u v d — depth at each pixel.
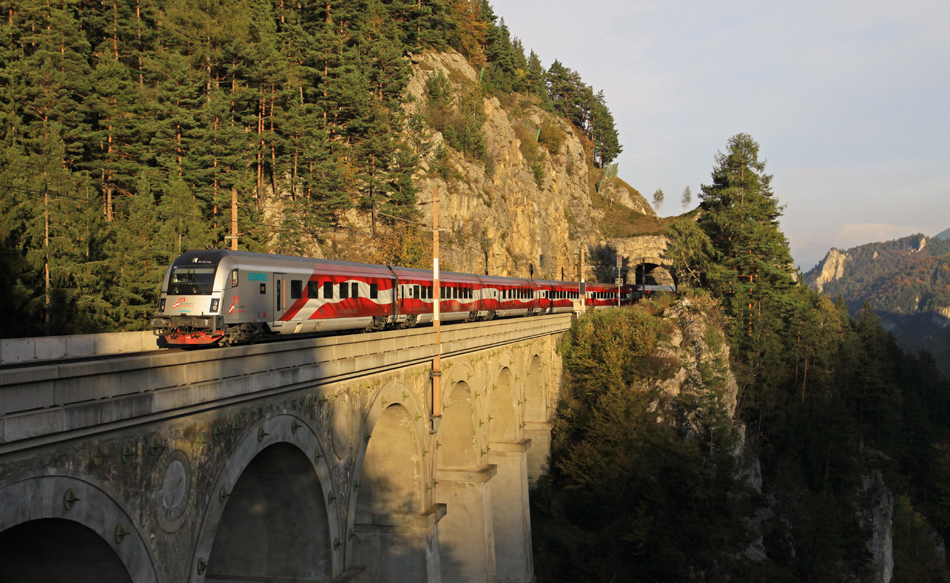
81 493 10.05
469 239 80.75
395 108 78.62
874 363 78.12
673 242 79.06
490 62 141.00
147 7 59.66
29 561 11.29
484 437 33.59
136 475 11.20
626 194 160.12
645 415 48.00
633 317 57.12
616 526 44.69
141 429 11.31
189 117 51.38
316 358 17.11
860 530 59.66
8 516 8.80
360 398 20.08
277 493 18.30
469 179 87.38
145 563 11.43
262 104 62.44
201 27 61.72
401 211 66.44
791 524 54.81
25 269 33.88
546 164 115.94
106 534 10.52
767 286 70.25
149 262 41.25
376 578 24.45
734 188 73.62
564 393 54.19
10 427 8.62
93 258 38.38
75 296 35.50
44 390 9.31
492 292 48.00
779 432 64.50
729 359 63.88
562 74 169.62
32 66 44.66
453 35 127.25
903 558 70.62
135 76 57.69
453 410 31.84
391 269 32.72
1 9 46.72
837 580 51.44
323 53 67.81
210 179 52.22
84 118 46.72
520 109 131.00
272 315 22.08
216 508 13.39
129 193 50.00
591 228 129.62
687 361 55.09
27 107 43.97
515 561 38.81
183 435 12.38
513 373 39.75
